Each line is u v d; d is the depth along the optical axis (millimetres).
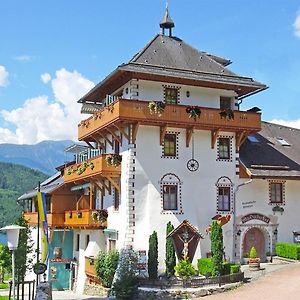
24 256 30844
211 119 40188
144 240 38219
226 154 41938
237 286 33812
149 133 39250
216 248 35781
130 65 38938
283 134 50438
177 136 40188
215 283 33938
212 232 36156
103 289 39688
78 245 47469
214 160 41250
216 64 44125
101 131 42594
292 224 43750
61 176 58562
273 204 43188
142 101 38156
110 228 41531
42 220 36469
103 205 43938
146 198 38719
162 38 44625
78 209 47719
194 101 41375
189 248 38969
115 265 38688
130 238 37938
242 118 41281
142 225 38406
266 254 42312
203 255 39531
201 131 41031
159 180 39188
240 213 41750
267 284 33469
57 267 47781
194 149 40625
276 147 47344
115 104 38219
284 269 37719
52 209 48219
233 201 41562
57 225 47156
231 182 41625
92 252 42469
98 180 43750
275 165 44219
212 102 41938
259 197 42750
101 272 39531
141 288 34219
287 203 43812
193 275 36219
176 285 33750
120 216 39594
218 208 40969
